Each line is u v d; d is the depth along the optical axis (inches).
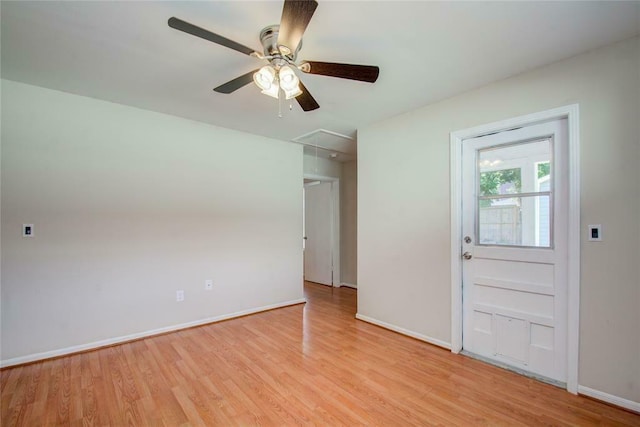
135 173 110.9
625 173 69.7
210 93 98.8
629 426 64.1
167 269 117.6
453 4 58.3
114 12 60.7
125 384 80.0
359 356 96.7
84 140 101.2
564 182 79.8
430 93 98.3
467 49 73.7
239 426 64.4
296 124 129.7
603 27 65.5
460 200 100.2
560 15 61.4
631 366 68.6
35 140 93.4
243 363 91.8
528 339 86.0
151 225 114.3
